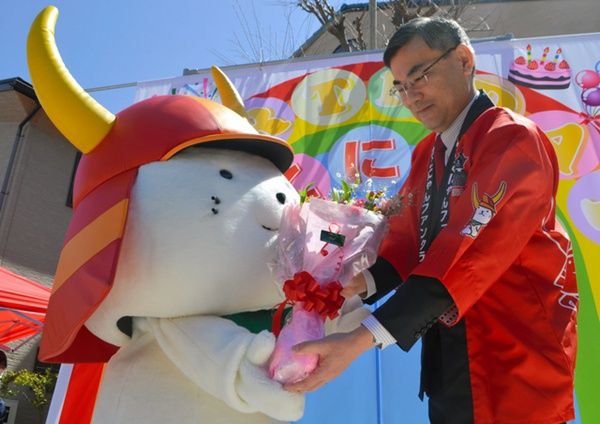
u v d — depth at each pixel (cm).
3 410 665
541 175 138
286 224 161
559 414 130
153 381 161
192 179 165
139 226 158
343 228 158
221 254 157
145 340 171
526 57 344
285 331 142
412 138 339
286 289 146
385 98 353
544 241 146
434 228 163
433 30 165
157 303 156
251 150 189
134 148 168
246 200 168
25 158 891
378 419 284
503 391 135
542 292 142
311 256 152
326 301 144
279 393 133
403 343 127
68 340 154
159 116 173
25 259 859
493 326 142
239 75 377
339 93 359
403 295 130
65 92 170
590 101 327
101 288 147
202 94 372
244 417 158
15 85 858
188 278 155
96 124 173
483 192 135
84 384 273
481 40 364
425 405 284
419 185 188
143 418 156
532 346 136
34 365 875
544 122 326
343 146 342
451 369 143
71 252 167
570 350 137
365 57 368
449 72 165
